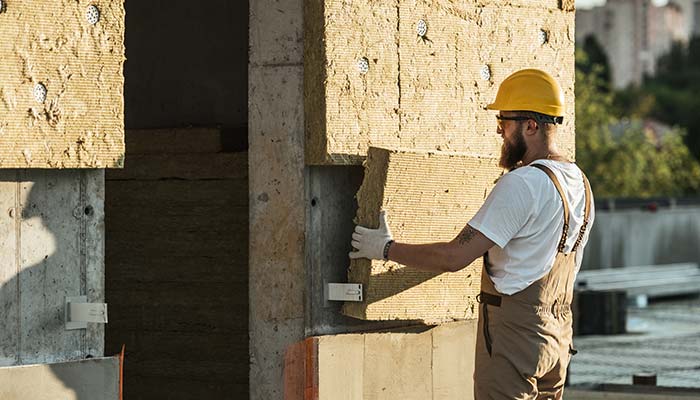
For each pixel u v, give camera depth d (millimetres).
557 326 5992
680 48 60094
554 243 5918
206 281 7695
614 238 22391
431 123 6707
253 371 6379
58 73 5293
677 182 39625
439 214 6539
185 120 8164
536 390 6004
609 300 16391
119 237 7965
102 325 5574
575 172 6039
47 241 5359
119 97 5496
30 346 5293
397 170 6215
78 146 5363
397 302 6410
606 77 58594
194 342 7734
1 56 5113
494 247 5953
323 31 6168
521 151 6074
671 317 18688
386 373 6613
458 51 6844
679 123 52938
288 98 6281
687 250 24016
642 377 9852
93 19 5410
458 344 7039
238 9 7945
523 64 7234
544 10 7352
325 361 6285
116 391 5504
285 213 6297
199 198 7707
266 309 6348
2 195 5191
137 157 7883
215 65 8039
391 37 6477
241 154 7578
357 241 6211
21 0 5168
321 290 6359
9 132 5129
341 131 6250
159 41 8227
